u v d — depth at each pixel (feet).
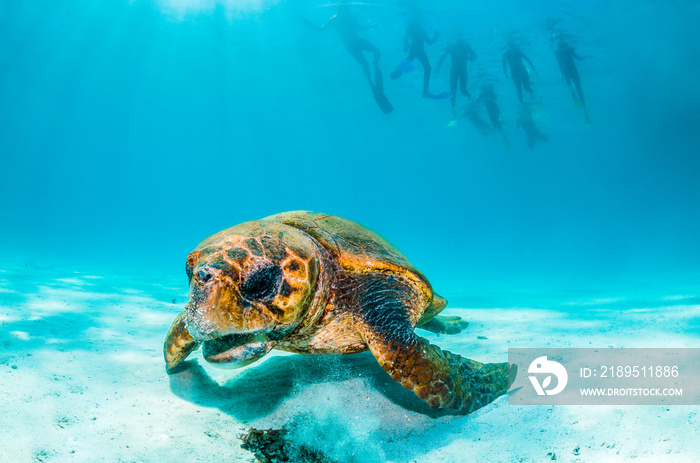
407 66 34.19
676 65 117.60
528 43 88.58
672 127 180.86
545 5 77.46
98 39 128.57
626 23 87.10
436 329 17.35
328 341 9.83
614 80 120.78
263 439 7.91
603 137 183.93
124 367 11.19
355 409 9.34
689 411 7.68
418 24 57.93
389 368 8.55
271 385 10.66
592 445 6.97
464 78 63.93
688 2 80.53
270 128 221.05
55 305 18.56
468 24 83.10
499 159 229.66
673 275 56.49
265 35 114.42
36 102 191.21
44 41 130.00
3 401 7.80
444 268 96.27
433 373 8.41
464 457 7.20
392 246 12.36
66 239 166.40
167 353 10.30
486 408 9.34
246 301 7.28
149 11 111.96
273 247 7.99
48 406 8.03
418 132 181.16
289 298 7.86
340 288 9.73
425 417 9.14
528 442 7.44
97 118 219.00
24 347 11.53
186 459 6.96
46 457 6.37
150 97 185.06
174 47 134.00
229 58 138.82
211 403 9.65
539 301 30.09
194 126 230.89
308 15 95.50
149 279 39.50
